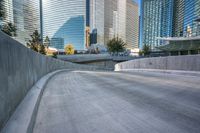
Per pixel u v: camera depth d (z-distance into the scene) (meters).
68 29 132.50
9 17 90.31
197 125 3.35
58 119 3.64
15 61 3.77
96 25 143.75
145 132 3.04
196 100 5.23
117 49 97.00
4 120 2.77
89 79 10.95
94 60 80.94
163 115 3.91
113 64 90.12
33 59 6.82
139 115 3.92
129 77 12.15
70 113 4.04
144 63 19.98
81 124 3.38
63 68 22.02
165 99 5.37
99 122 3.49
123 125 3.34
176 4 98.69
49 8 135.75
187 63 12.97
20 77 4.23
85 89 7.16
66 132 3.02
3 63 2.88
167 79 10.62
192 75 12.07
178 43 66.56
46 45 90.75
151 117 3.78
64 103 4.91
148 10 133.25
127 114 3.98
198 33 65.44
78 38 130.75
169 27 110.12
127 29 186.00
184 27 82.75
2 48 2.88
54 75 13.61
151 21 130.50
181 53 69.94
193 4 70.88
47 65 12.33
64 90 6.93
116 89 7.13
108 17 159.00
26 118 3.11
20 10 100.56
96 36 142.75
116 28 169.62
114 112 4.12
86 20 137.00
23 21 103.62
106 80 10.32
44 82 7.96
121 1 173.50
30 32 110.50
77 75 14.23
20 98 4.14
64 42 133.88
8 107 3.04
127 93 6.30
